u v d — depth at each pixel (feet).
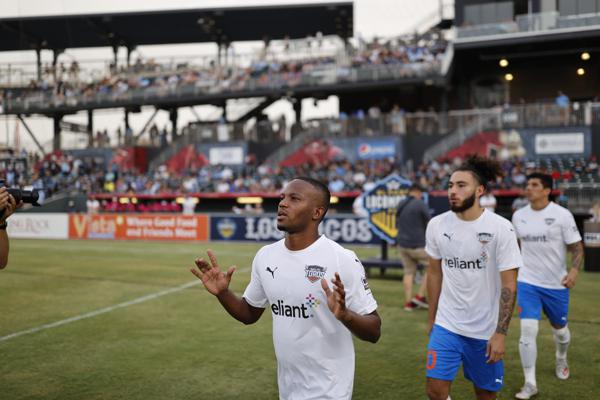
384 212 39.14
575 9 90.99
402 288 34.91
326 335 8.85
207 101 114.93
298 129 96.48
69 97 117.50
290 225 8.79
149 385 16.87
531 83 105.40
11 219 77.87
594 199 65.46
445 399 12.11
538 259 17.11
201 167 99.50
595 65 101.30
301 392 9.01
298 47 107.14
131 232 71.46
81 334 22.94
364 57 100.73
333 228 59.41
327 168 89.15
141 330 23.66
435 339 12.49
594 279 38.65
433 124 89.45
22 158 96.37
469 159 12.69
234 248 59.06
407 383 16.98
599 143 81.15
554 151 82.64
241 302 9.74
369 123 91.71
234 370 18.33
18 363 18.95
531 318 16.47
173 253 54.08
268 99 117.70
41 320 25.45
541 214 17.13
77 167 103.04
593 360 19.40
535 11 93.25
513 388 16.63
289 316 8.96
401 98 113.19
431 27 112.37
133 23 120.78
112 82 116.98
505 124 85.10
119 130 108.27
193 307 28.53
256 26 122.83
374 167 85.81
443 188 76.48
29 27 122.62
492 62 103.91
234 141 100.07
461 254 12.41
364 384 16.90
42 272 41.04
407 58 97.91
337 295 7.95
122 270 42.14
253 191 87.20
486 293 12.31
